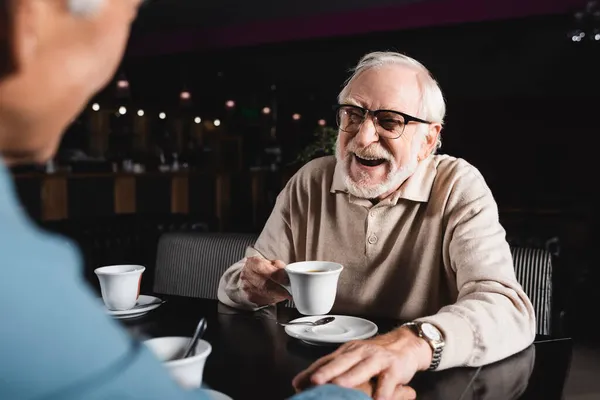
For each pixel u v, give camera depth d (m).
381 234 1.37
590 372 2.82
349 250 1.40
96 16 0.35
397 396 0.75
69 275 0.32
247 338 1.01
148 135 8.94
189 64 9.21
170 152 8.83
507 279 1.09
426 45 7.72
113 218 3.22
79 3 0.34
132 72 8.68
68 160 6.75
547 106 8.02
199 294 1.80
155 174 7.01
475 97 8.31
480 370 0.88
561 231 4.91
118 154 7.93
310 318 1.09
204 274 1.80
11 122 0.36
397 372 0.76
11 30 0.33
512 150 8.28
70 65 0.35
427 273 1.34
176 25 7.97
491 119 8.31
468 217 1.27
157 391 0.34
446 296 1.36
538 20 6.34
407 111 1.29
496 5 6.34
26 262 0.30
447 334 0.87
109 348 0.32
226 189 7.66
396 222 1.36
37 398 0.29
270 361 0.88
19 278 0.29
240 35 7.89
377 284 1.37
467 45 7.69
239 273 1.26
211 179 7.51
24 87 0.34
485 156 8.43
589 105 7.80
